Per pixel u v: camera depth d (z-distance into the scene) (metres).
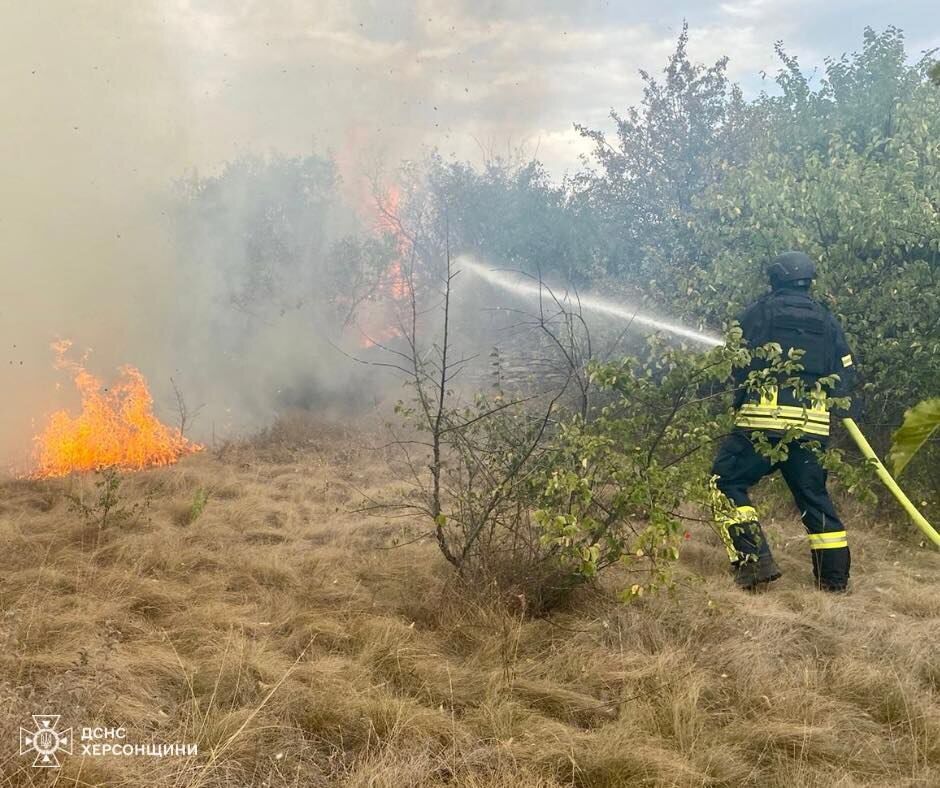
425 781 2.39
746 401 4.32
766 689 2.98
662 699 2.88
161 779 2.27
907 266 5.43
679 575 4.05
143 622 3.52
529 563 3.88
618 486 3.92
